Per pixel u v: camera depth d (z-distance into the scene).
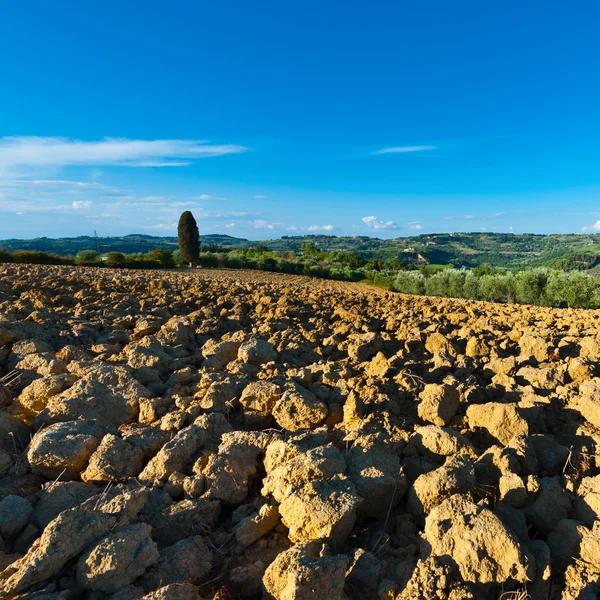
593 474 4.13
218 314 12.09
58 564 2.86
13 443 4.62
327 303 15.70
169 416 4.92
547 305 29.69
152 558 2.96
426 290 39.38
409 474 4.06
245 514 3.74
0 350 7.08
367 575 2.96
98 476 4.00
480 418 4.84
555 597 2.91
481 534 2.97
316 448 3.93
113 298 13.24
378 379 6.12
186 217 55.31
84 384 5.50
